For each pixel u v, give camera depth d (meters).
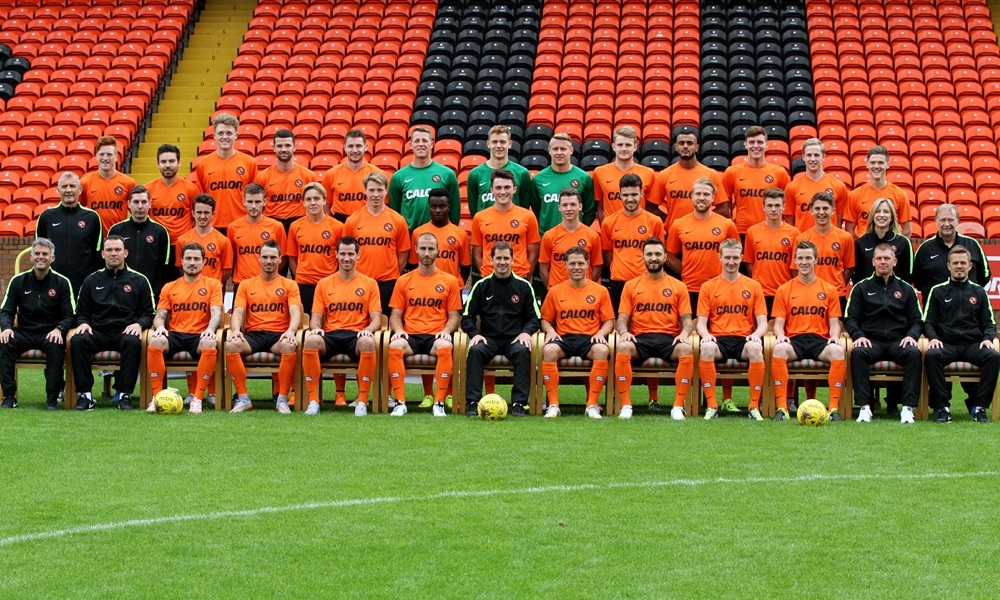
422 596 4.94
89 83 21.22
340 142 19.06
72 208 11.05
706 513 6.33
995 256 15.30
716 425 9.53
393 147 18.97
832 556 5.55
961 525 6.13
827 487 6.99
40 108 20.45
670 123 20.22
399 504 6.46
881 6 23.56
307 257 10.99
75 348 10.14
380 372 10.27
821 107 20.27
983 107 20.31
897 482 7.14
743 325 10.33
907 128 19.78
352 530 5.92
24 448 8.02
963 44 22.23
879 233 10.59
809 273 10.28
